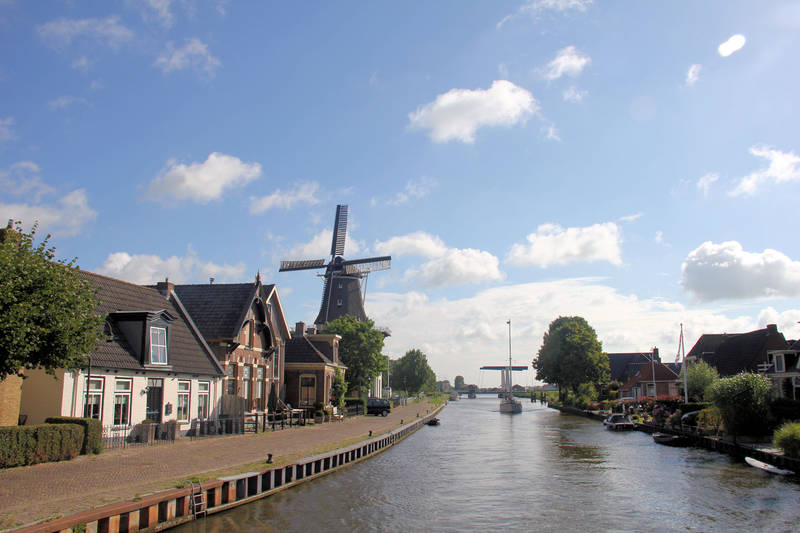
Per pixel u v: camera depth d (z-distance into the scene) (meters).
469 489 25.23
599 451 39.53
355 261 101.00
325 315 96.25
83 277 29.86
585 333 89.94
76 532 13.49
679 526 19.44
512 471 30.38
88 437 22.91
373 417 63.38
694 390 64.31
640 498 23.56
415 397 144.62
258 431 37.44
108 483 17.61
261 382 44.69
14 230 19.95
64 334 19.03
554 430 58.16
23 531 12.38
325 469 27.92
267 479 22.23
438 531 18.55
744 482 26.91
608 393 101.69
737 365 64.75
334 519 19.39
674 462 33.72
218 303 41.78
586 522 19.86
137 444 27.20
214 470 20.92
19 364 18.03
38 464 20.23
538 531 18.73
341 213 102.44
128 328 29.59
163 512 16.66
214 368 36.25
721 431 40.69
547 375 97.19
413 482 26.67
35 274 18.53
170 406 31.66
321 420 49.56
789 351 50.00
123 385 28.05
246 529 17.69
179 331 35.09
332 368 60.28
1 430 18.64
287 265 100.94
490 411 106.25
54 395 24.34
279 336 49.47
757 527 19.31
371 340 72.81
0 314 17.19
